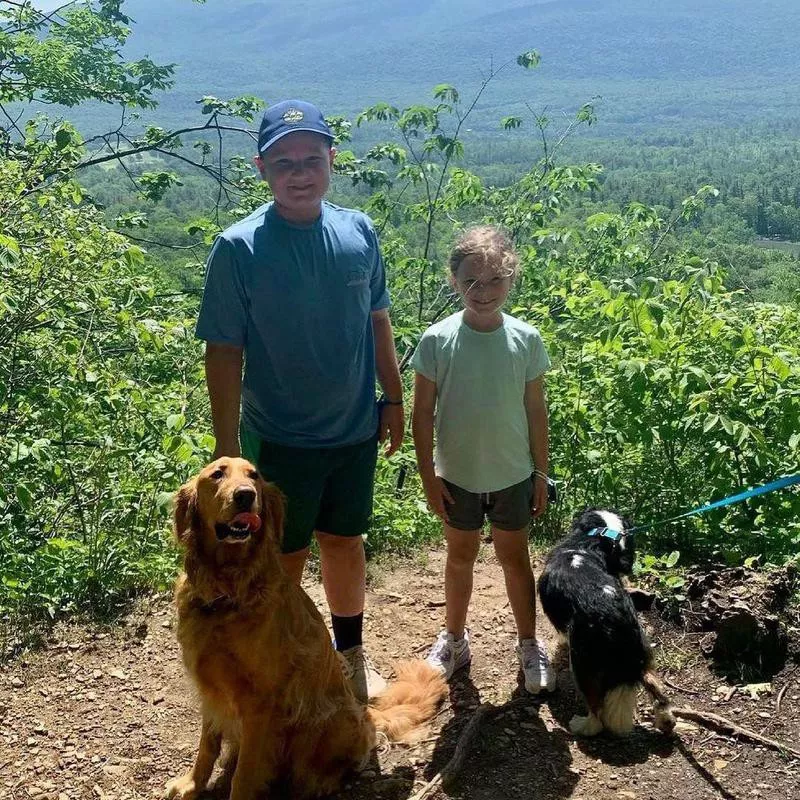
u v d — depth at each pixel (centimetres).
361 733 207
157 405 355
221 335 208
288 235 206
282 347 208
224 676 188
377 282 229
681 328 366
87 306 400
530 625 247
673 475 354
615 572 240
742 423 315
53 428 354
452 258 226
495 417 228
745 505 333
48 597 279
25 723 228
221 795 201
